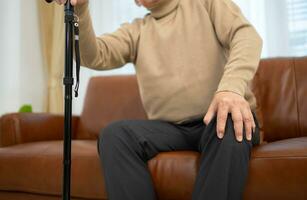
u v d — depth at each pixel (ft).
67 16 2.66
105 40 3.88
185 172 3.10
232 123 2.57
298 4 6.30
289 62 4.85
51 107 7.79
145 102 3.75
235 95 2.64
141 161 3.07
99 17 7.95
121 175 2.86
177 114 3.47
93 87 6.14
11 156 4.22
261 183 2.89
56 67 7.82
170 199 3.18
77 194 3.74
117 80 6.02
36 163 4.04
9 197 4.28
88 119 5.96
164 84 3.50
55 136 5.68
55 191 3.91
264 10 6.54
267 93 4.82
